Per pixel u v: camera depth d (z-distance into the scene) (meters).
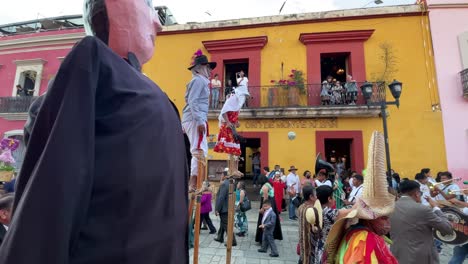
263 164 12.37
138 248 0.72
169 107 1.00
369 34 12.34
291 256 6.16
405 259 3.15
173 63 14.23
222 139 3.55
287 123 12.50
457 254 4.77
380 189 2.11
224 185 7.16
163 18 16.53
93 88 0.73
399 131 11.57
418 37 12.16
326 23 13.04
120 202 0.72
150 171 0.79
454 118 11.34
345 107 11.62
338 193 7.60
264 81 13.12
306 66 12.87
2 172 7.05
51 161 0.61
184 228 0.94
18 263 0.56
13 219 0.63
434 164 11.13
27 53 16.08
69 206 0.60
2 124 15.52
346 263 2.01
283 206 11.02
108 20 1.04
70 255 0.64
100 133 0.75
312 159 12.00
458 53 11.75
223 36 14.00
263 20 13.59
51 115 0.69
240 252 6.41
